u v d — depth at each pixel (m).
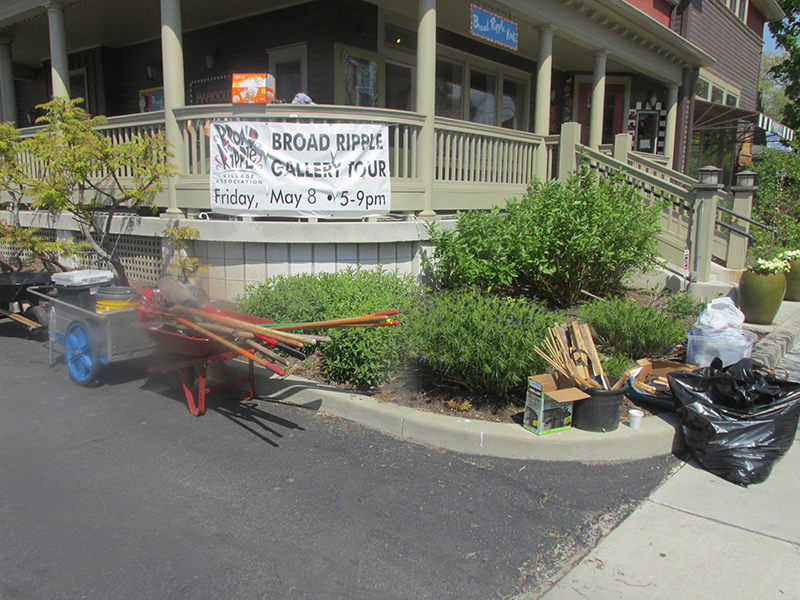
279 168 6.53
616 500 3.56
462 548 3.02
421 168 7.41
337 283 5.79
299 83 9.51
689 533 3.22
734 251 9.59
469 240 6.84
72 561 2.83
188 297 4.73
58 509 3.29
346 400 4.68
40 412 4.73
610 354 5.87
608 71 14.94
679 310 6.83
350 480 3.70
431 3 7.14
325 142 6.55
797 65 22.94
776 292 7.84
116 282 7.58
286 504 3.40
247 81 6.59
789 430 3.97
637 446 4.14
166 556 2.89
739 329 5.41
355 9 9.10
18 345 6.78
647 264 7.57
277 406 4.97
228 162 6.64
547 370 4.54
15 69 14.51
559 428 4.18
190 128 7.20
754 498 3.63
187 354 4.66
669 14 14.42
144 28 11.19
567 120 15.01
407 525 3.22
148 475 3.71
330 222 6.73
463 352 4.37
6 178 9.12
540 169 9.68
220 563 2.84
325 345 5.01
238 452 4.06
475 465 3.96
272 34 9.74
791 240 12.53
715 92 17.16
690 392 4.18
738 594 2.72
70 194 7.50
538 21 9.28
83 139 6.99
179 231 6.85
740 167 21.00
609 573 2.86
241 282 6.80
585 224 6.79
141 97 12.16
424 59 7.25
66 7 9.24
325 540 3.06
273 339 4.03
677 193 8.37
